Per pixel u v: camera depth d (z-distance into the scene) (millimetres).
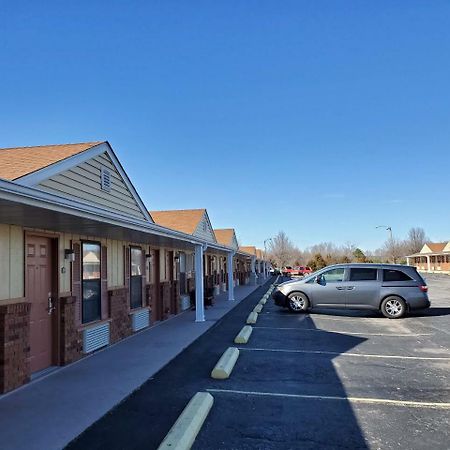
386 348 9273
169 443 4188
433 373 7180
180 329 12164
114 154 11070
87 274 9008
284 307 16250
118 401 5738
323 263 62281
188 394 6059
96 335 9016
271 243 107750
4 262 6414
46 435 4625
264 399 5840
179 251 16906
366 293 14523
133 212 12398
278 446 4387
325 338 10531
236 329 12172
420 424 4953
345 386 6445
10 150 9906
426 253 73750
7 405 5594
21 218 5984
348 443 4453
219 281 28906
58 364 7723
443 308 16750
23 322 6539
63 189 8641
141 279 12258
